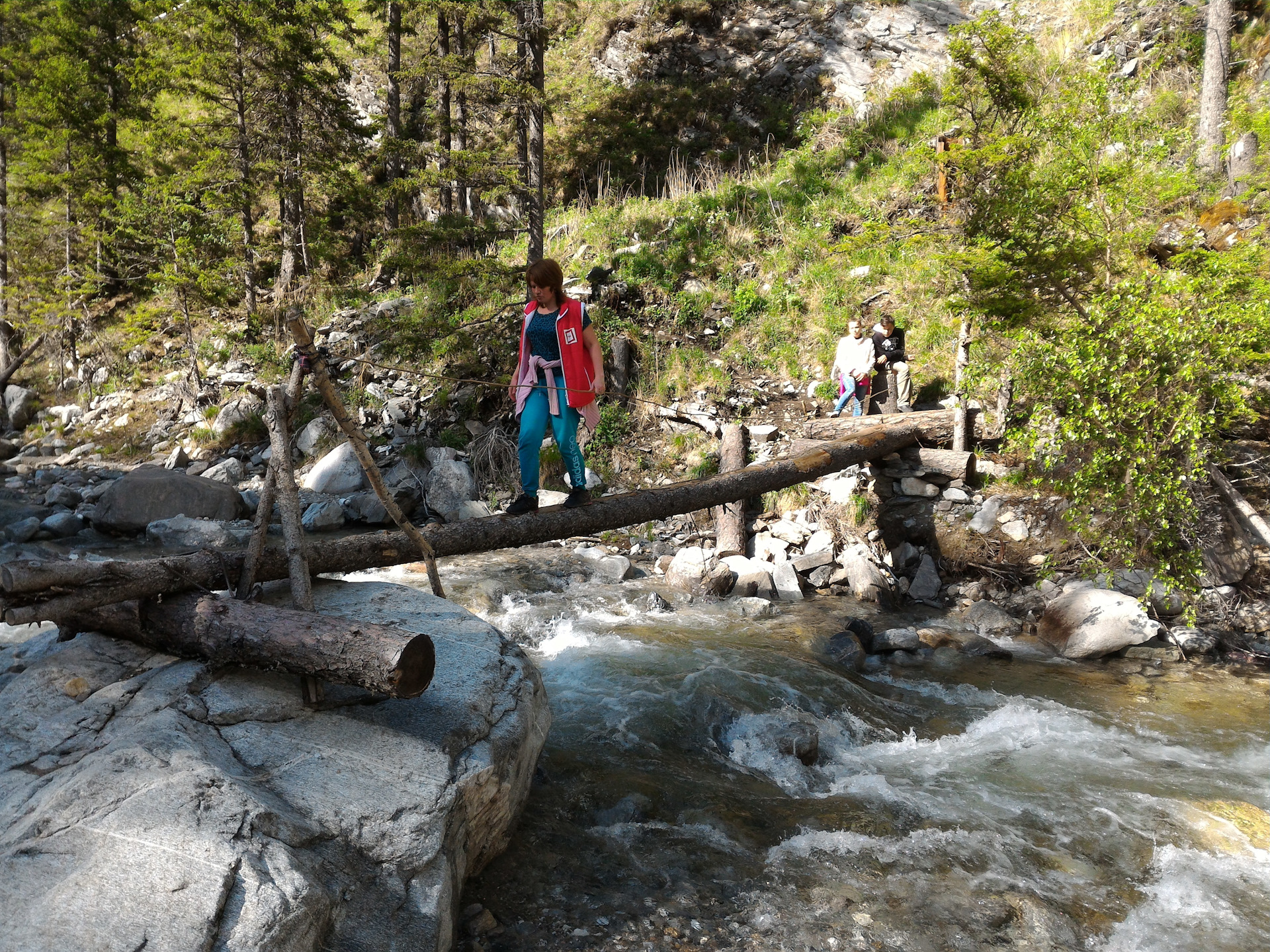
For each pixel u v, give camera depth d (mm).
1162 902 3781
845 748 5496
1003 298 8359
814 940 3404
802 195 17188
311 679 3342
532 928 3355
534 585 9242
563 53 24391
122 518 11531
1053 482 7988
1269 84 13102
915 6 22359
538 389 5211
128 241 19016
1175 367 7121
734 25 23750
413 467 12789
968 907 3672
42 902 2217
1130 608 7699
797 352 13781
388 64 20203
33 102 20531
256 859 2455
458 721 3484
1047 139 8945
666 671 6465
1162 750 5504
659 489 6996
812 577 9820
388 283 18312
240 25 16484
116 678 3424
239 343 17484
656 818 4348
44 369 20109
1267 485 8391
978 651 7621
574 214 18188
